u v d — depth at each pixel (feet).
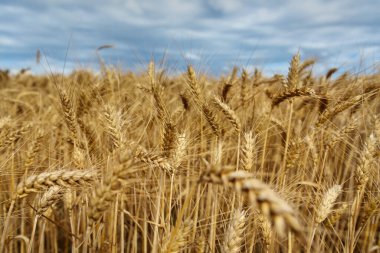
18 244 2.47
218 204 2.11
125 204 2.37
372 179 2.03
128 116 2.22
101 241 1.59
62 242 2.78
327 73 3.19
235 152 2.47
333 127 2.47
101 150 2.05
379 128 2.10
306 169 2.45
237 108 2.45
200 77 2.48
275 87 2.92
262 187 0.75
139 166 1.52
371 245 2.05
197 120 2.21
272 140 3.03
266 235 1.50
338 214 1.77
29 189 1.33
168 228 1.54
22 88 6.02
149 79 2.24
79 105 2.44
